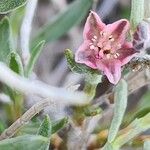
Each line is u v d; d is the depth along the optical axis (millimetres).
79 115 109
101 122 126
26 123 105
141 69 98
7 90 112
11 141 89
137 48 93
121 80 95
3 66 83
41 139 89
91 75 97
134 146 115
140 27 92
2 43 112
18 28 128
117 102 95
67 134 114
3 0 95
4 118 131
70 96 90
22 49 121
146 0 100
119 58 93
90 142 119
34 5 120
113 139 98
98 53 92
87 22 92
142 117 105
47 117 94
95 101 114
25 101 114
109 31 93
